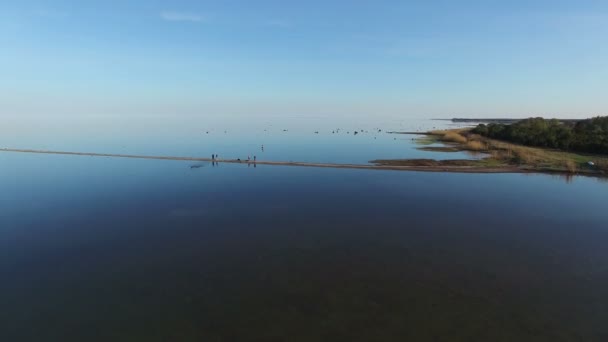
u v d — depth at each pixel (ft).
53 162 196.95
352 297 56.29
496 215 97.45
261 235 83.76
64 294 58.95
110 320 51.67
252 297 56.59
